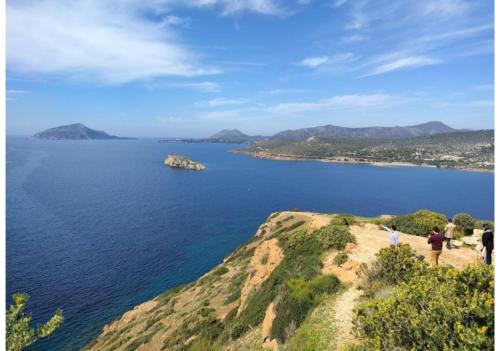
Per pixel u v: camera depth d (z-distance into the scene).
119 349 28.73
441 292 7.34
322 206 118.19
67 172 178.88
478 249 15.31
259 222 94.44
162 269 57.47
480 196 132.75
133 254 63.62
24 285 47.59
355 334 9.76
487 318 6.21
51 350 34.16
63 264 56.09
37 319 39.06
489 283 6.81
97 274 53.19
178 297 38.25
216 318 24.89
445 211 109.19
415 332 7.12
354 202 124.44
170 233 79.50
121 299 45.75
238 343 16.36
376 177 195.38
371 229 23.84
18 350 6.50
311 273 16.88
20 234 70.88
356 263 15.58
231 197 130.12
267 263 25.08
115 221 87.50
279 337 13.29
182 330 25.41
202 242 74.00
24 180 143.88
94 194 123.19
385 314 8.08
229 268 44.06
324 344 10.68
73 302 43.91
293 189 151.75
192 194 133.00
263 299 19.03
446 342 6.59
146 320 34.09
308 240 21.62
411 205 118.94
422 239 21.72
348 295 13.43
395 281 13.02
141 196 124.50
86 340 35.81
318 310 12.91
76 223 82.75
